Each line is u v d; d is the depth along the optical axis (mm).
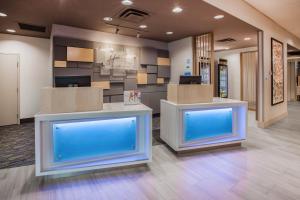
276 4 4449
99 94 2666
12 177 2551
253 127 5219
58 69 4676
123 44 5695
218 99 3975
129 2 3396
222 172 2686
